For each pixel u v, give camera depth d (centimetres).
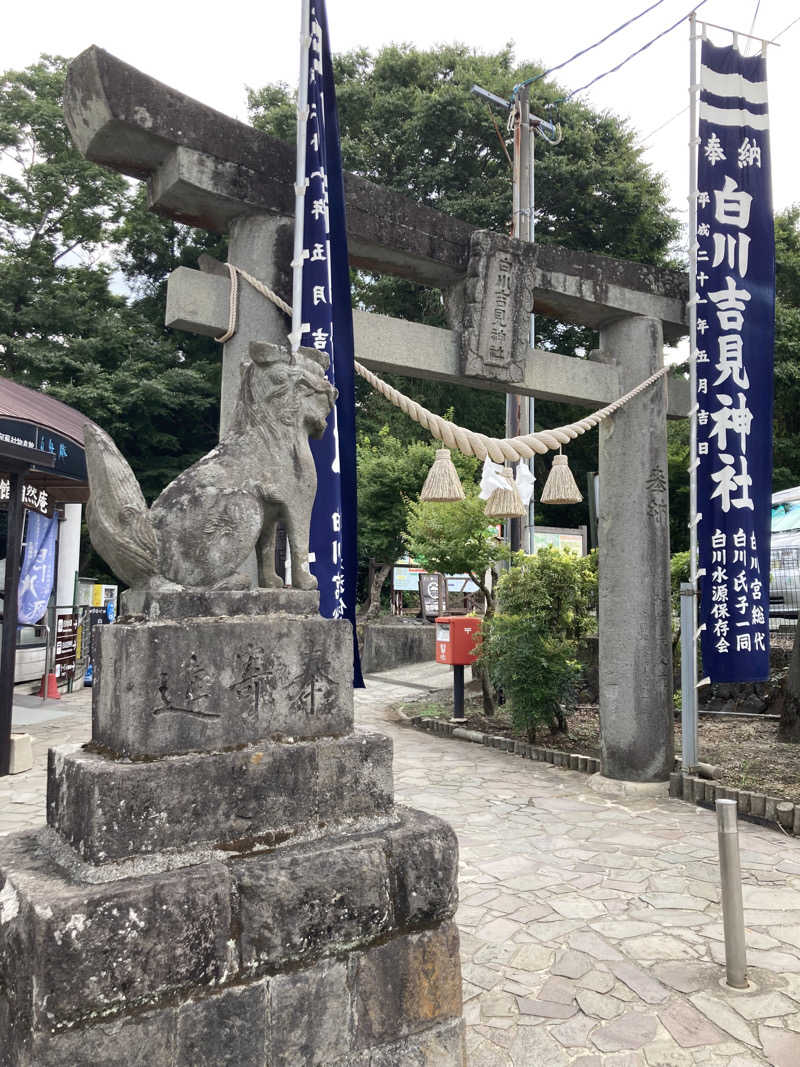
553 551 881
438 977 267
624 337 721
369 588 1895
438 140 1980
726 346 652
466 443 558
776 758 745
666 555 701
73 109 468
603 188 1925
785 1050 298
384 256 596
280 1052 234
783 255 2061
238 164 496
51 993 200
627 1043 303
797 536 1233
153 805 233
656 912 424
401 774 751
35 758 793
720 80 672
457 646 990
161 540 271
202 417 2181
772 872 485
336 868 250
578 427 635
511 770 772
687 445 2003
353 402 521
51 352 1942
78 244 2164
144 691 243
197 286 491
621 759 691
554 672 830
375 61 2183
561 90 2005
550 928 404
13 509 727
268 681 267
